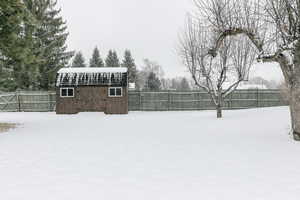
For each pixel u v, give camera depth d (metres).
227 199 4.48
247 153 7.89
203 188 5.01
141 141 10.30
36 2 37.06
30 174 6.03
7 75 18.22
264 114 18.12
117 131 13.38
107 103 27.30
